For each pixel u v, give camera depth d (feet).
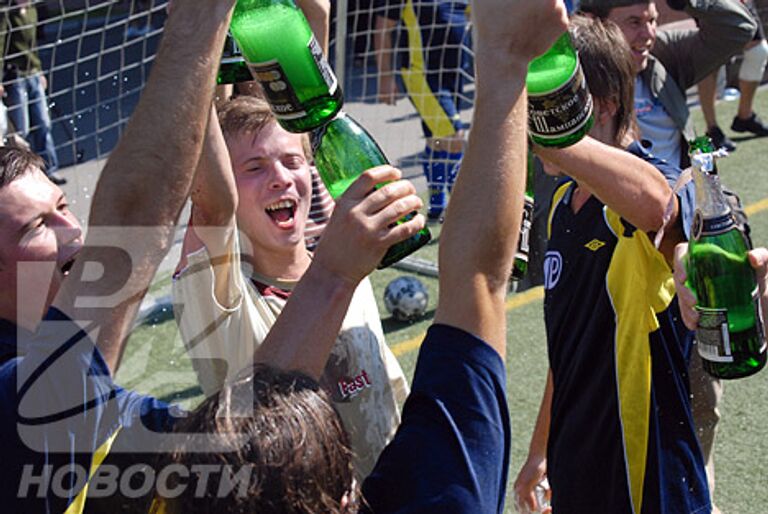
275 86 5.34
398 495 4.18
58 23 32.37
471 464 4.15
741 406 13.85
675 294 7.63
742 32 14.73
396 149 25.96
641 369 7.60
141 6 33.06
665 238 7.47
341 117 6.19
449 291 4.41
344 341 7.16
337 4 18.31
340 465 4.16
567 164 6.95
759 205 21.34
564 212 8.13
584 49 7.75
